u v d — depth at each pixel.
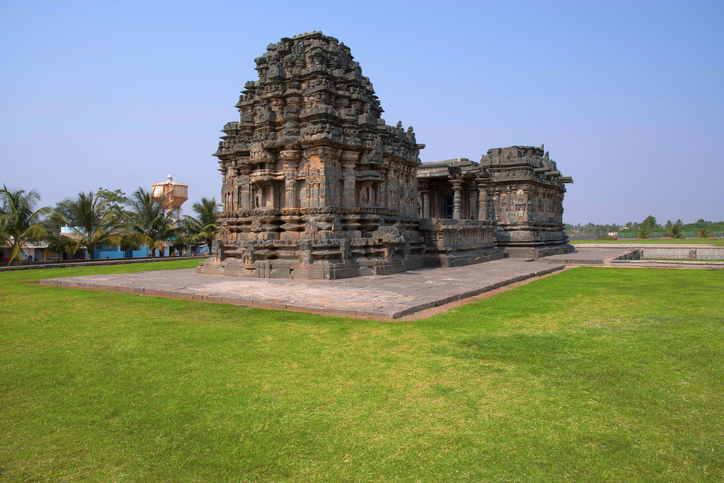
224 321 10.82
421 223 26.66
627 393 6.33
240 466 4.64
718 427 5.36
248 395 6.36
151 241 43.31
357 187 22.44
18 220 33.31
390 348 8.47
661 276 20.75
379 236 21.98
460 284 16.83
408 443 5.04
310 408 5.93
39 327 10.50
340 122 21.20
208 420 5.64
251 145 21.92
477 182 32.97
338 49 22.78
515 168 37.44
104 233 39.59
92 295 15.33
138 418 5.71
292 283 17.38
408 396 6.28
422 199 38.03
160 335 9.59
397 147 24.59
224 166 24.36
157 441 5.16
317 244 19.42
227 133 24.30
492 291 16.16
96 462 4.76
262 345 8.73
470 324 10.39
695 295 14.70
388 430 5.34
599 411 5.79
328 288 15.73
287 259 20.44
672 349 8.27
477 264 28.09
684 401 6.07
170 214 48.62
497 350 8.30
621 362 7.58
